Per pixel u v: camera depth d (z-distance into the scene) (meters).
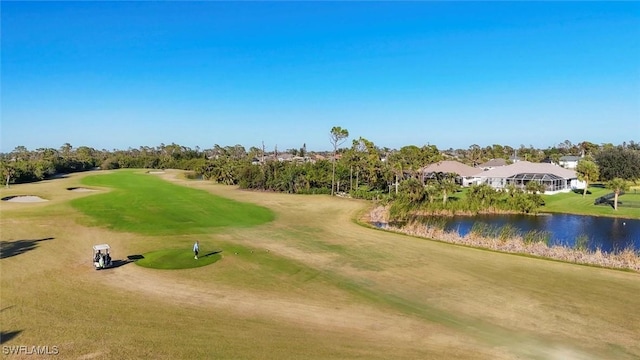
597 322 21.75
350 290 26.61
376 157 92.50
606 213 61.50
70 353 17.30
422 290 26.62
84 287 26.34
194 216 54.81
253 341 18.91
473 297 25.36
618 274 29.88
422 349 18.52
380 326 21.06
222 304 23.81
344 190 91.62
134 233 43.88
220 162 118.75
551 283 27.95
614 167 103.44
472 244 39.53
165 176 123.94
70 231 44.22
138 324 20.58
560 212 63.28
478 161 157.25
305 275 29.67
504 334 20.27
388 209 58.53
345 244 39.59
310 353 17.81
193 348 18.00
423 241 41.03
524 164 95.81
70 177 113.88
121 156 177.75
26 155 184.38
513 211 63.38
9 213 53.94
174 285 27.11
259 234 44.16
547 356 18.12
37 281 27.39
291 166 93.44
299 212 59.78
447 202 64.00
